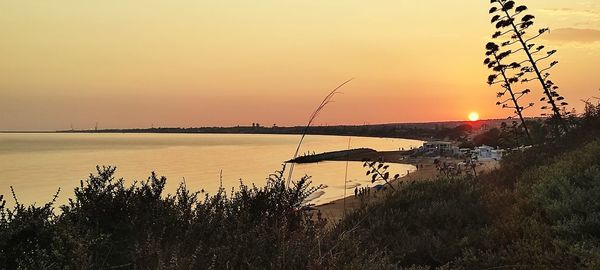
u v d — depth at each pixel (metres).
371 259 3.96
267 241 3.81
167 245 3.54
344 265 3.67
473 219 6.79
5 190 40.66
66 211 3.78
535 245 4.92
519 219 5.86
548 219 5.96
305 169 65.19
